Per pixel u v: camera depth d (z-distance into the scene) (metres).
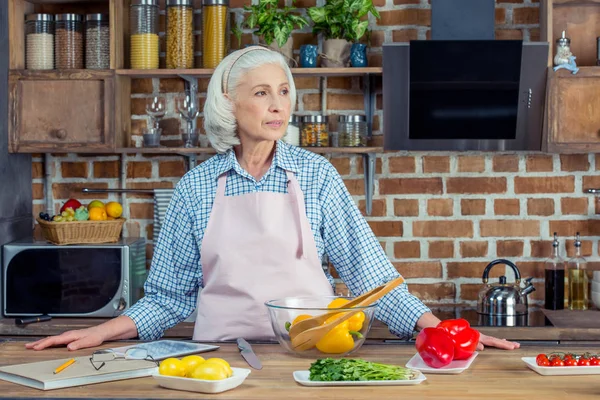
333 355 1.76
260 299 2.12
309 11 3.34
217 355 1.80
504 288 3.24
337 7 3.32
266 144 2.18
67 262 3.27
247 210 2.16
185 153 3.49
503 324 3.06
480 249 3.55
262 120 2.10
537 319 3.14
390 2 3.53
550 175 3.53
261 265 2.14
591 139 3.25
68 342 1.92
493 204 3.54
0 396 1.47
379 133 3.55
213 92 2.14
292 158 2.20
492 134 3.31
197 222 2.18
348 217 2.18
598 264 3.51
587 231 3.52
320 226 2.19
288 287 2.14
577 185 3.53
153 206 3.65
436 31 3.23
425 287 3.56
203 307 2.17
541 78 3.25
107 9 3.64
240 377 1.52
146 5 3.41
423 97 3.28
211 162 2.23
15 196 3.49
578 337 2.97
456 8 3.22
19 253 3.29
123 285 3.26
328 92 3.57
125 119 3.53
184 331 3.14
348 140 3.38
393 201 3.57
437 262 3.56
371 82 3.50
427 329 1.68
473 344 1.73
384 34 3.53
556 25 3.48
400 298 2.02
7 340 2.02
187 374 1.54
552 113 3.25
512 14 3.51
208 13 3.38
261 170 2.22
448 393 1.46
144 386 1.54
